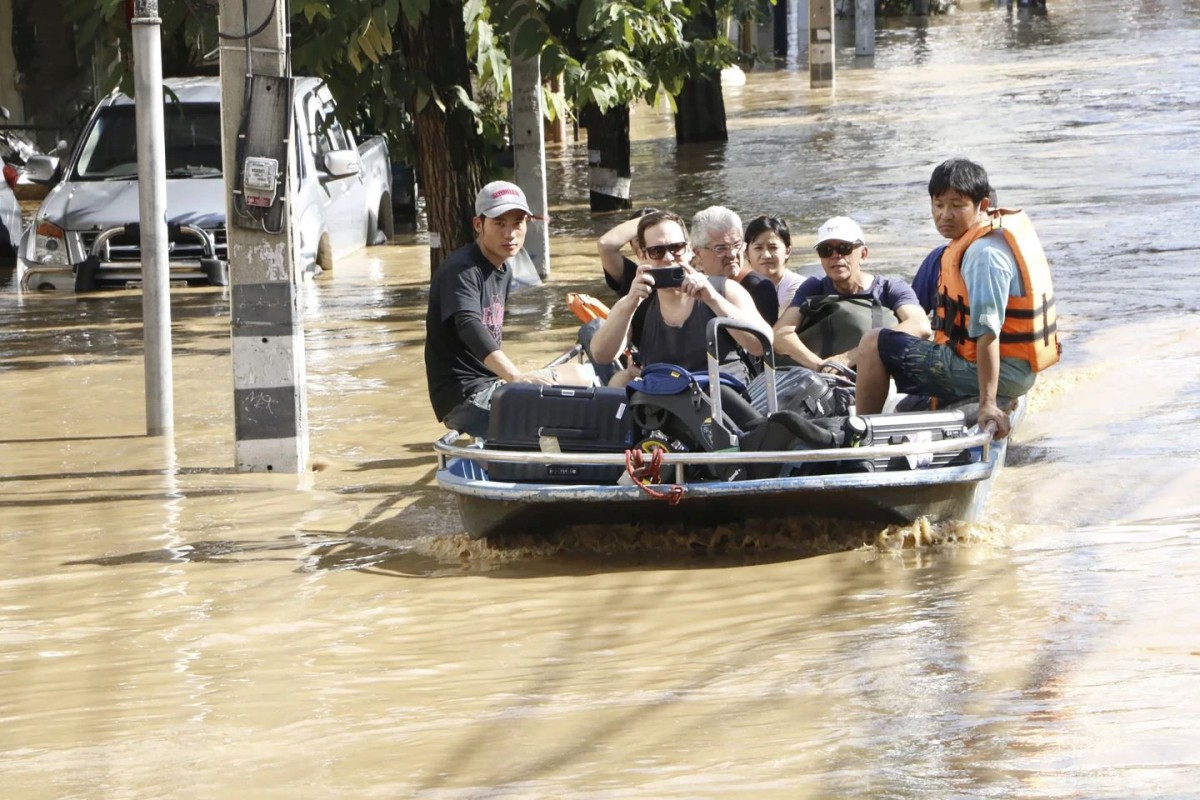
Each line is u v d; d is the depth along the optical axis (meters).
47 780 6.78
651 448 10.44
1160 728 6.21
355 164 24.27
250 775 6.69
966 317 11.29
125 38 18.11
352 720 7.40
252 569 10.53
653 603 9.23
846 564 9.73
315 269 23.83
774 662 7.76
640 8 19.28
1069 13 86.75
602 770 6.37
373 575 10.27
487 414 11.81
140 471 13.54
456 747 6.86
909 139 37.22
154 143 14.74
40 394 16.75
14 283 24.12
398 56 20.11
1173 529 9.84
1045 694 6.80
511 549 10.62
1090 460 11.75
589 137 29.55
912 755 6.18
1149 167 29.84
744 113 45.94
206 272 22.66
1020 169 30.77
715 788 6.01
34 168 23.69
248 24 13.09
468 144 20.44
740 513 10.30
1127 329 16.59
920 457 10.54
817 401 10.88
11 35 32.12
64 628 9.35
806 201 28.39
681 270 10.91
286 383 13.36
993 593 8.71
